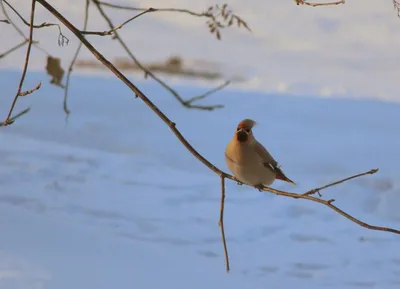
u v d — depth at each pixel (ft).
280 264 33.68
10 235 26.35
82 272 23.13
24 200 38.68
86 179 43.65
